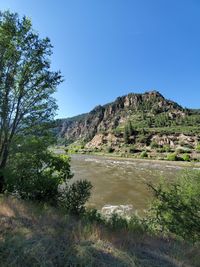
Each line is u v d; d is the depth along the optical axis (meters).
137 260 5.41
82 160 70.50
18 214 7.40
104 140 143.25
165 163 64.75
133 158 86.69
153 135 127.25
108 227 8.41
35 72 12.48
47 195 11.19
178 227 9.77
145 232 8.80
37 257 4.66
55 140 13.57
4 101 11.89
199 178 11.30
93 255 5.16
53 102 13.30
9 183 11.29
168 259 5.97
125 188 26.52
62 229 6.73
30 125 12.95
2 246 4.90
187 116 187.50
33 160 12.37
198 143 111.50
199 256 6.72
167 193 11.12
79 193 10.85
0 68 11.94
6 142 12.13
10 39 11.75
